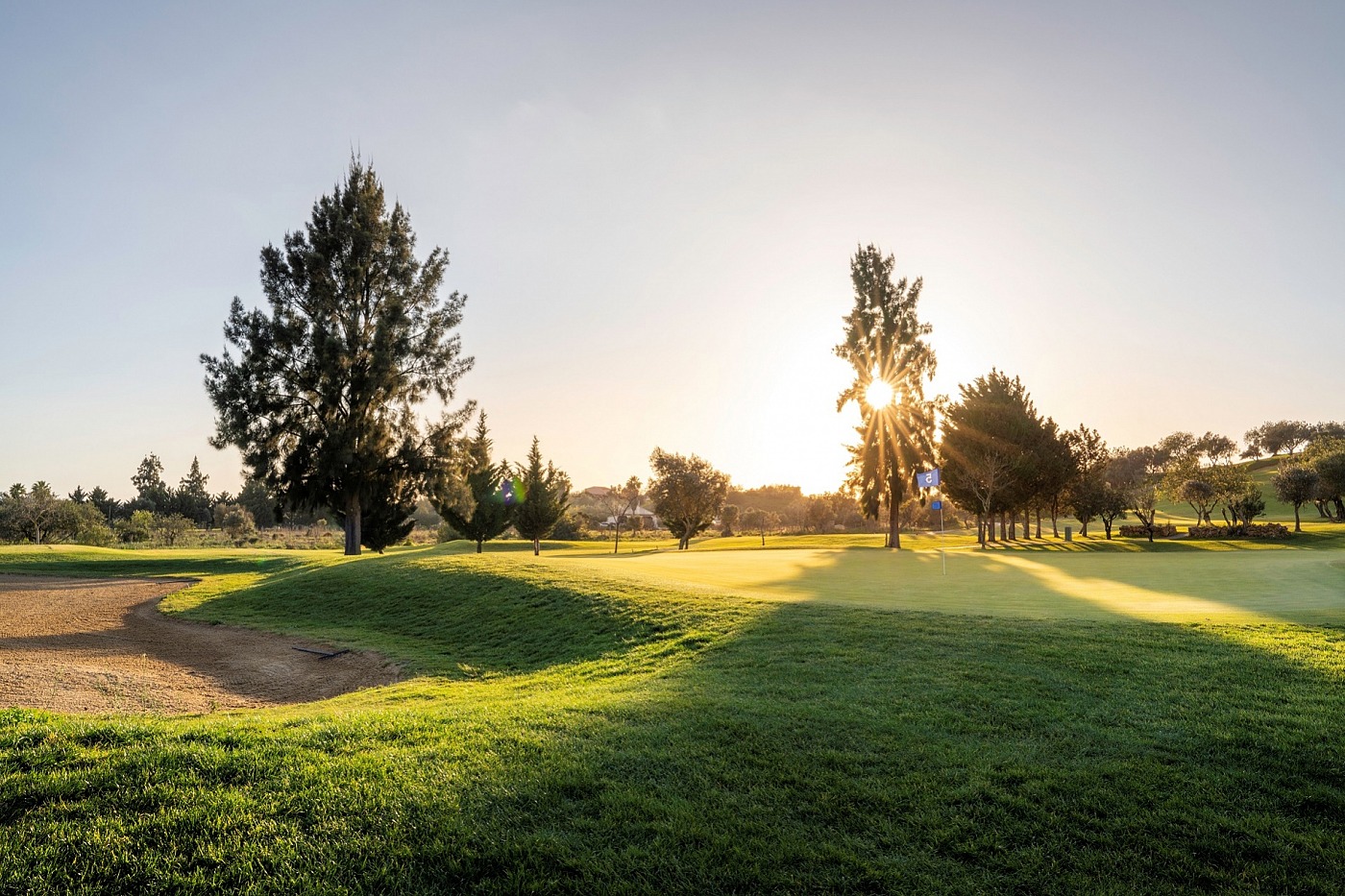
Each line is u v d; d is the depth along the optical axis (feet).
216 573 101.35
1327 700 24.77
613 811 17.60
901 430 164.04
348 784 18.35
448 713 25.21
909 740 22.30
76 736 20.72
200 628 59.21
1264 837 16.85
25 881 14.30
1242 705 24.53
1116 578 65.36
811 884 15.10
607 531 318.04
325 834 16.14
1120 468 358.23
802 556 112.06
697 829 16.90
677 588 53.78
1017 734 22.84
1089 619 38.27
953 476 172.04
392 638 52.34
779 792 18.85
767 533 296.30
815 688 28.19
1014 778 19.74
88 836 15.71
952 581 64.54
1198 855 16.33
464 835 16.24
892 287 171.73
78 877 14.56
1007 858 16.12
